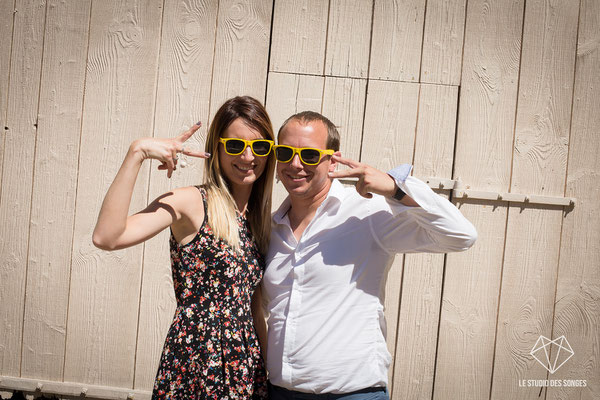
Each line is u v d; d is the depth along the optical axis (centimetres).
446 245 162
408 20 254
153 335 258
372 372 169
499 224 256
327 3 254
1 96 258
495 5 254
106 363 259
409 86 255
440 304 257
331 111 255
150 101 257
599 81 255
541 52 255
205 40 256
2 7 256
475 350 257
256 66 255
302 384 169
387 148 255
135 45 256
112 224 144
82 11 256
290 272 175
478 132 256
